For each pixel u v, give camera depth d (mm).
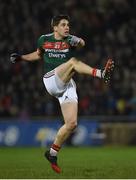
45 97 63156
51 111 62062
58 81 23422
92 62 68375
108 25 73438
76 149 50594
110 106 62531
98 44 70875
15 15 73188
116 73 66500
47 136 56812
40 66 66688
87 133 57188
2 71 67188
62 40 23734
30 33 71500
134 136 57031
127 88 64688
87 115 61625
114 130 57219
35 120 58188
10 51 69438
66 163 31484
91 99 62625
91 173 23328
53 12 73875
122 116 57812
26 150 48938
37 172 24000
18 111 62062
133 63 68688
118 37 71750
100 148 52469
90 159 35781
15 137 57531
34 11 73750
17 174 23016
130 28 72812
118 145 56938
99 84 64188
